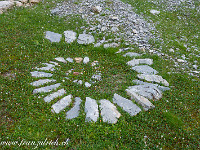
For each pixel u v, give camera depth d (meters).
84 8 18.08
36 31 13.39
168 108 8.29
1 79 8.40
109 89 8.98
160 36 15.25
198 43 15.23
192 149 6.50
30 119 6.75
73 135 6.39
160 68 11.27
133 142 6.46
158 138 6.79
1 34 12.13
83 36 13.66
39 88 8.28
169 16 19.14
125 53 12.41
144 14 18.83
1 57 10.00
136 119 7.37
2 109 7.04
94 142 6.27
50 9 17.47
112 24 15.63
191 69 11.70
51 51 11.65
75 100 8.01
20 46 11.27
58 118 6.95
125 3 20.92
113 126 6.84
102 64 11.20
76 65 10.76
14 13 15.64
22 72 9.21
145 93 8.72
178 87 9.85
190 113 8.17
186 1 23.55
